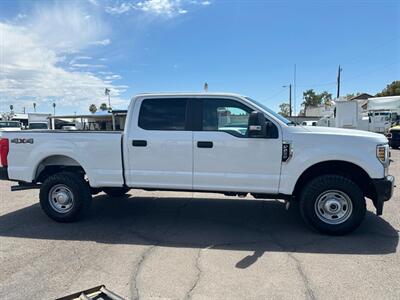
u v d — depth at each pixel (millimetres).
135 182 5238
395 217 5574
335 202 4695
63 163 5742
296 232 4945
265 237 4750
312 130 4777
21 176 5602
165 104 5160
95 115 17516
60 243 4586
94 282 3459
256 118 4602
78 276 3596
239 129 4945
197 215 5875
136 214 5969
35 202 7012
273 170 4805
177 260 3984
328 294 3186
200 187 5043
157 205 6562
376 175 4598
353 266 3777
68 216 5430
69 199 5461
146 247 4410
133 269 3754
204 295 3188
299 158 4719
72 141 5387
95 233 4988
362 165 4598
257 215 5840
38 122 35562
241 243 4531
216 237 4773
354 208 4641
